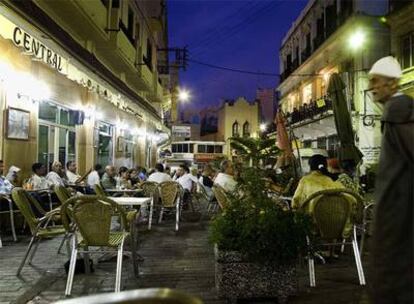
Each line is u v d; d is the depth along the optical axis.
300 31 29.34
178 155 50.09
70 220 4.83
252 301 4.15
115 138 17.27
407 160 2.06
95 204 4.27
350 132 9.35
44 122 10.20
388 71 2.30
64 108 11.51
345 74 19.84
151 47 26.67
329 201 4.57
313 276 4.49
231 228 4.19
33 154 9.15
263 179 4.56
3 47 6.36
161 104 34.22
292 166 8.92
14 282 4.68
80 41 14.05
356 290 4.39
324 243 4.71
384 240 2.07
